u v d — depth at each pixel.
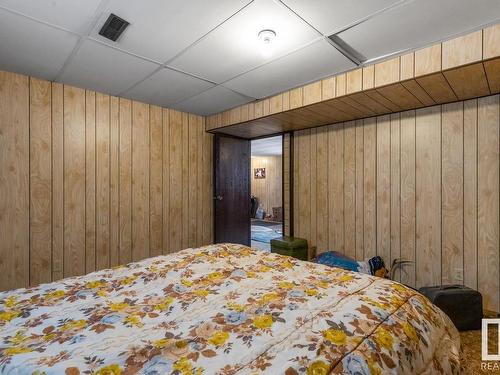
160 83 2.79
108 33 1.91
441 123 2.65
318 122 3.41
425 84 2.23
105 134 3.09
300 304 1.18
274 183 8.66
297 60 2.29
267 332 0.97
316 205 3.61
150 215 3.47
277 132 4.07
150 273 1.61
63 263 2.81
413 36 1.93
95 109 3.01
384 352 0.89
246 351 0.87
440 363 1.04
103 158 3.07
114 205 3.16
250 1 1.59
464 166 2.52
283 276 1.55
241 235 4.43
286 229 3.90
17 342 0.93
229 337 0.95
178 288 1.40
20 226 2.57
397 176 2.92
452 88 2.29
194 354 0.86
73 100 2.86
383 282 1.44
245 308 1.16
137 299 1.28
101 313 1.14
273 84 2.80
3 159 2.48
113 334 0.98
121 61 2.32
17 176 2.55
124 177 3.24
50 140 2.73
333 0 1.58
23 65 2.38
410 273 2.83
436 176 2.67
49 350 0.88
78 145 2.90
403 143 2.89
